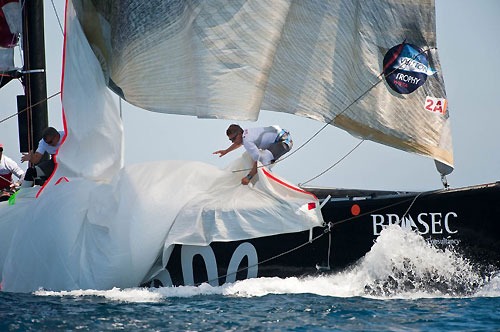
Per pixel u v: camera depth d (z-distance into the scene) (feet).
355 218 81.05
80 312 68.54
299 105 89.15
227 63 87.35
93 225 85.35
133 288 82.84
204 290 80.33
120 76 90.48
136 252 81.20
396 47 86.58
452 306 70.23
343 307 69.92
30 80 111.34
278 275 81.71
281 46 88.28
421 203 79.97
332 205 81.82
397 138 87.81
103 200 85.76
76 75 92.94
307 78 88.38
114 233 82.84
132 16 89.04
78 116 92.58
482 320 63.52
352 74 87.40
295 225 81.41
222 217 82.48
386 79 86.74
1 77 111.55
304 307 69.97
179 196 84.64
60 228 85.20
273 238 81.97
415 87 86.79
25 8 111.14
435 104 87.30
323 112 88.84
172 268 83.41
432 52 87.15
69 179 91.45
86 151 92.43
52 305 72.64
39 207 87.92
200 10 87.15
